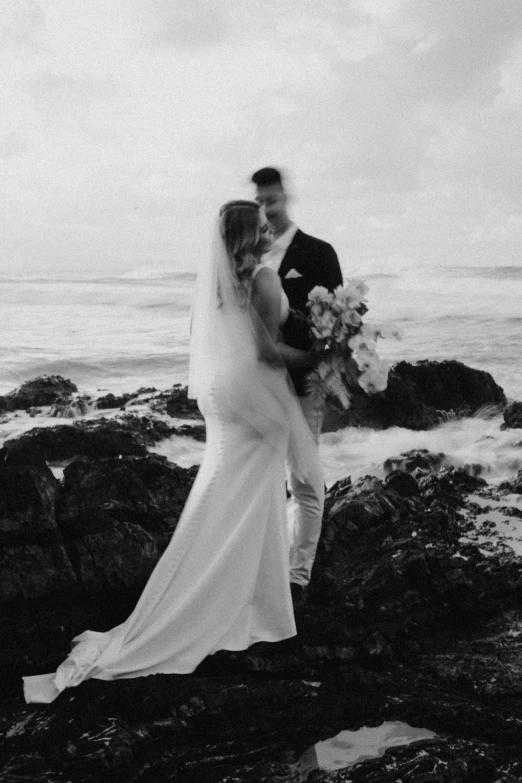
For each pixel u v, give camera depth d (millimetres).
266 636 3969
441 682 3840
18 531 4508
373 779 3027
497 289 24484
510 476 7375
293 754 3297
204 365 3939
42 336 16500
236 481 3900
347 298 4012
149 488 5172
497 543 5445
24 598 4336
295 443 4082
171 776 3162
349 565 4777
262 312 3818
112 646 3756
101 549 4500
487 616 4512
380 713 3568
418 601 4496
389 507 5355
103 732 3305
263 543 3928
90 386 12102
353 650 3975
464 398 10055
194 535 3873
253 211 3818
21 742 3250
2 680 3730
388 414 9266
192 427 8555
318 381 4141
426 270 29719
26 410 9742
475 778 3109
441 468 7133
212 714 3486
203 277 3939
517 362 13328
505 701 3662
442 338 15781
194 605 3805
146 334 17109
